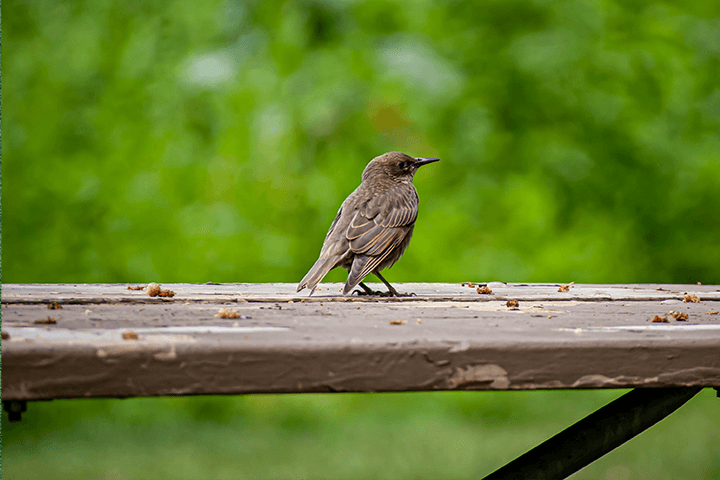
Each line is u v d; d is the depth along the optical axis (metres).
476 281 14.07
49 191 14.05
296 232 14.28
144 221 13.96
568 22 14.29
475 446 13.05
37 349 2.44
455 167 14.31
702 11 15.06
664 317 3.67
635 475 11.38
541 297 5.25
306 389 2.63
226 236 13.87
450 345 2.75
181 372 2.54
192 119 14.05
